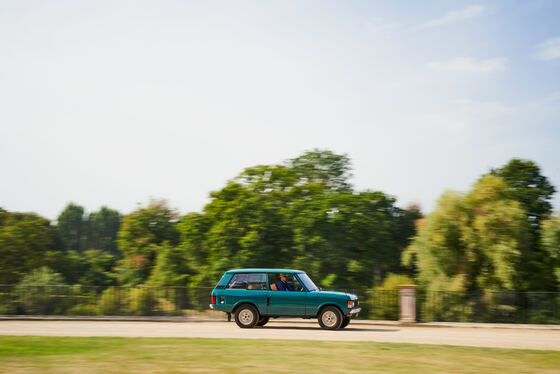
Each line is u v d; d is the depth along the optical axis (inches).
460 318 968.3
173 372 376.2
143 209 2385.6
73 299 1019.3
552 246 1259.2
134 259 2298.2
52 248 3799.2
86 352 478.6
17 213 3024.1
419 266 1298.0
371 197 2007.9
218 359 438.0
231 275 784.9
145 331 752.3
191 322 931.3
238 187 1761.8
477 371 398.6
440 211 1277.1
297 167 2287.2
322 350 501.7
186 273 1854.1
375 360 442.3
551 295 946.1
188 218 1823.3
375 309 985.5
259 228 1653.5
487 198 1268.5
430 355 481.7
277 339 617.0
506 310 956.6
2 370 379.9
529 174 1932.8
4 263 2420.0
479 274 1258.0
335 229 1747.0
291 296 757.3
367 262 1814.7
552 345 625.0
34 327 816.9
